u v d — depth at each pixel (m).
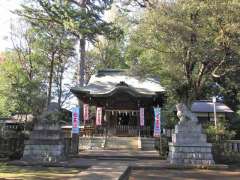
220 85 35.91
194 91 22.20
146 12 20.20
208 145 17.84
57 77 44.25
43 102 30.34
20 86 29.50
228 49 18.33
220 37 17.28
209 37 18.09
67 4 28.97
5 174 14.49
